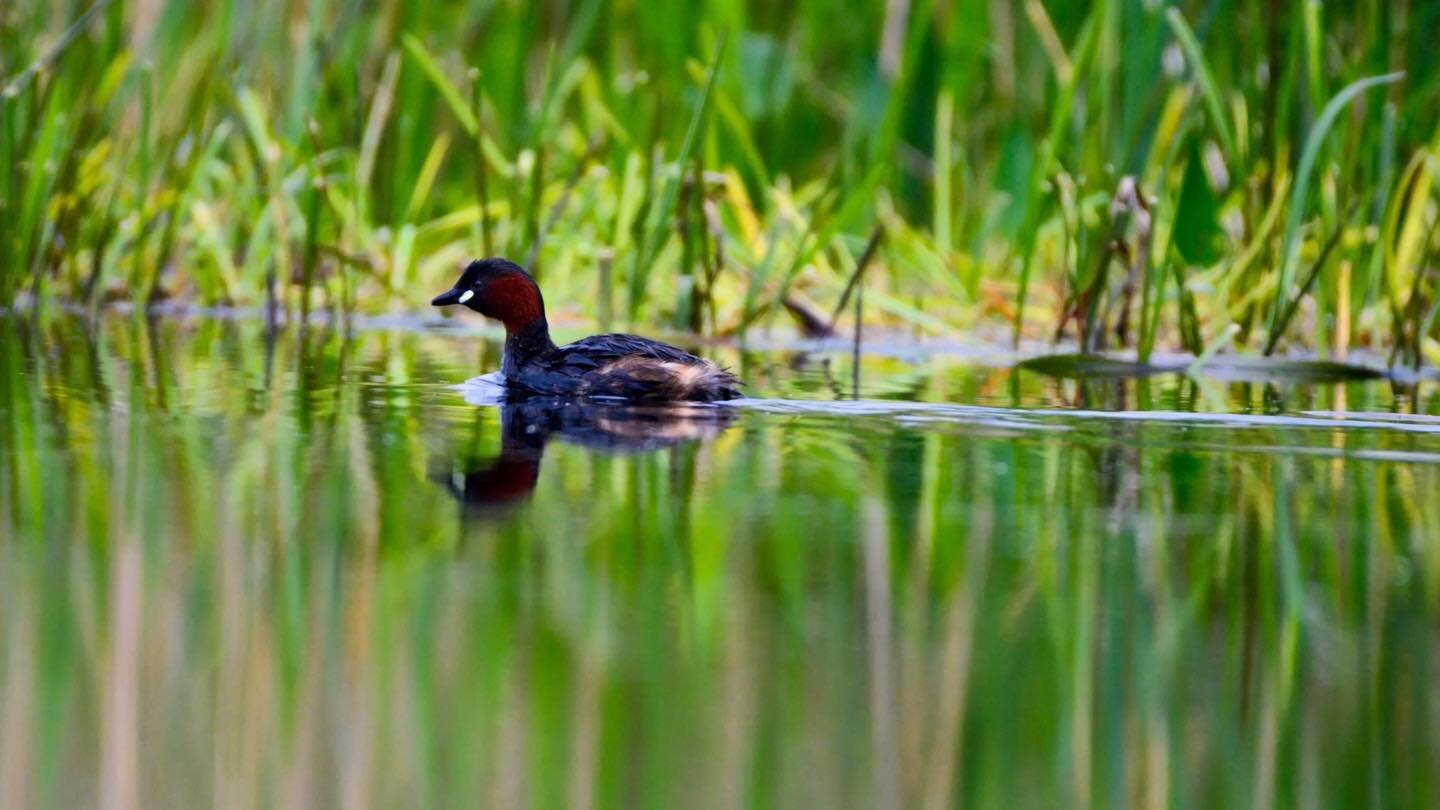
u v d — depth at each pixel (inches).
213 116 816.9
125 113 818.8
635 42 874.8
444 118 865.5
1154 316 612.1
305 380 547.2
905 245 768.9
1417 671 280.5
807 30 868.6
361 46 829.8
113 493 369.7
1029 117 834.8
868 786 240.5
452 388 537.3
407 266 767.7
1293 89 707.4
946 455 425.1
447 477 392.2
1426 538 345.7
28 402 483.5
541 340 558.3
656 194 756.0
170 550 328.5
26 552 325.4
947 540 343.3
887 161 796.6
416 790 238.2
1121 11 722.8
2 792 236.8
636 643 287.0
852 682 273.0
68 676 271.1
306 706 262.7
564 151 833.5
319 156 709.3
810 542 340.2
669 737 253.3
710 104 707.4
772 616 300.2
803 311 719.7
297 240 775.1
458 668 274.5
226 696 266.4
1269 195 692.7
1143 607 307.0
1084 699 268.5
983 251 772.0
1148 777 245.9
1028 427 468.4
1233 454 429.4
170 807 233.9
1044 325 722.2
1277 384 582.6
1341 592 315.0
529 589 309.1
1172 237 616.7
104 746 250.2
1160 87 697.6
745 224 766.5
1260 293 666.2
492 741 250.7
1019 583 318.3
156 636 285.7
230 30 806.5
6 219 716.0
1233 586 317.4
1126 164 683.4
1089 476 400.8
